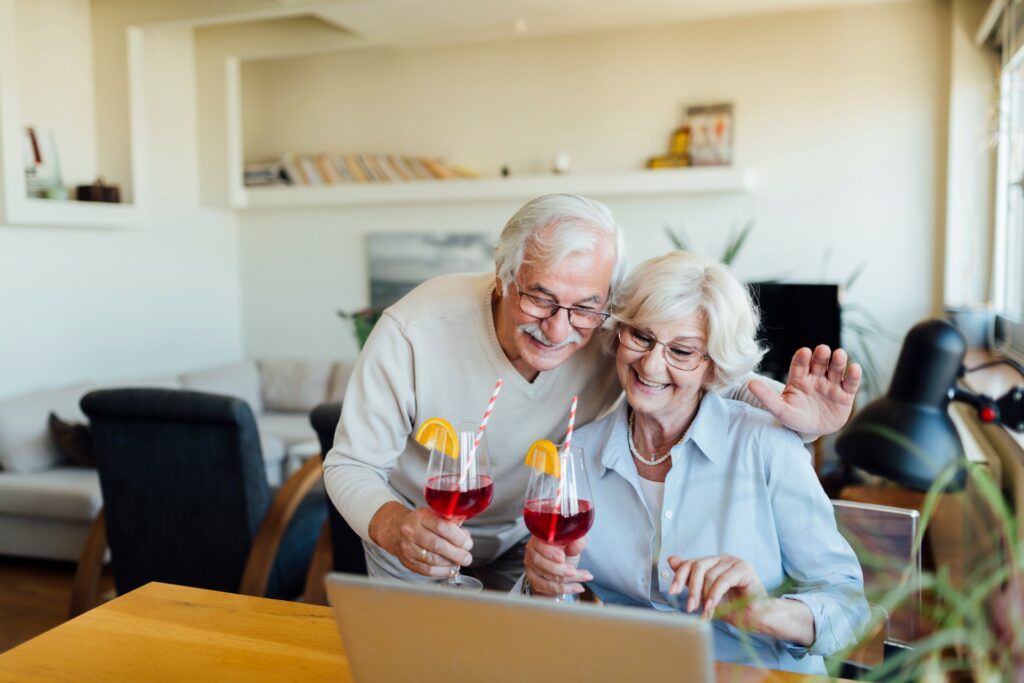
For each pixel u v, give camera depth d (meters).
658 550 1.54
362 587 0.88
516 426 1.78
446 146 5.69
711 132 5.00
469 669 0.88
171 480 2.88
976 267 4.49
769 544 1.49
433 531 1.46
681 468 1.55
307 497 3.24
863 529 1.53
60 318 4.82
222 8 4.66
